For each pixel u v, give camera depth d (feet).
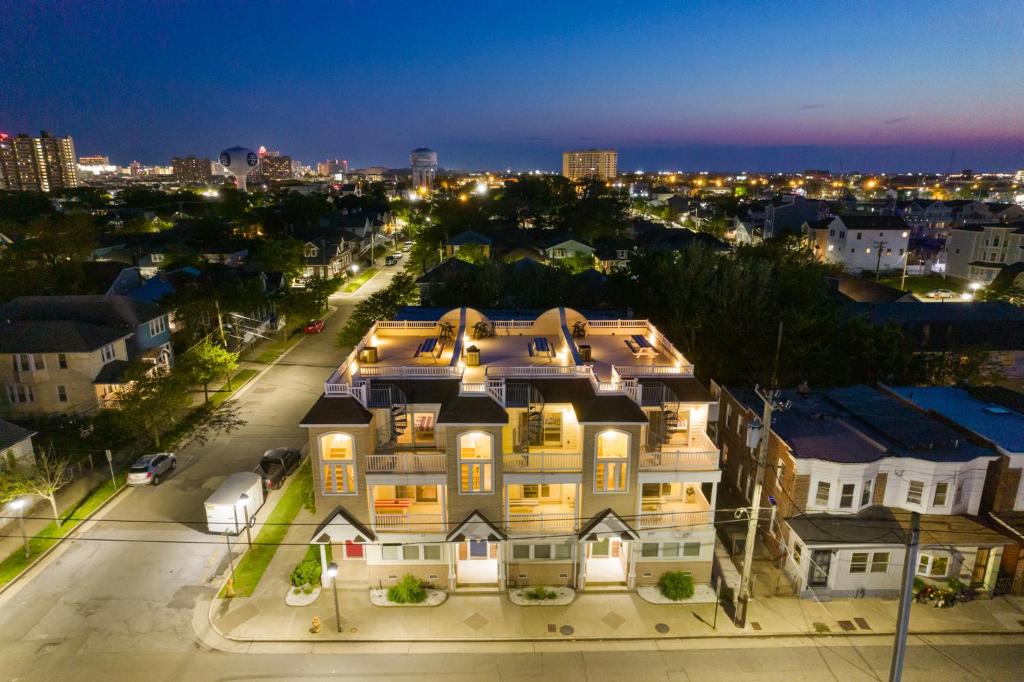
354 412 88.22
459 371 99.91
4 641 83.15
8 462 114.11
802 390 123.24
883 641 84.12
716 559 102.47
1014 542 89.81
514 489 97.96
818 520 94.68
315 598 92.63
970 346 167.32
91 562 100.73
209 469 132.67
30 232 303.89
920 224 482.28
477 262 285.23
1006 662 80.23
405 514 90.99
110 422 141.69
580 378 96.78
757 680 77.46
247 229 447.83
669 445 97.86
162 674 77.82
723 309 158.81
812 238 373.40
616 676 78.23
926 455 95.55
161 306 199.00
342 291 315.17
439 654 81.92
